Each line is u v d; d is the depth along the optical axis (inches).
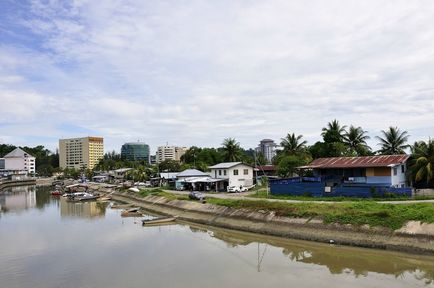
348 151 3324.3
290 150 3745.1
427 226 1396.4
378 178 2325.3
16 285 1207.6
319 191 2363.4
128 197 3954.2
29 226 2341.3
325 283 1131.9
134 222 2465.6
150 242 1788.9
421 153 2378.2
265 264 1358.3
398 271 1210.6
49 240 1879.9
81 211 3127.5
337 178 2522.1
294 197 2377.0
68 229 2199.8
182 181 3764.8
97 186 5940.0
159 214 2864.2
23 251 1649.9
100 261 1455.5
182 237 1910.7
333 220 1667.1
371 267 1266.0
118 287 1154.0
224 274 1250.0
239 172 3462.1
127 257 1505.9
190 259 1456.7
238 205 2215.8
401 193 2044.8
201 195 2758.4
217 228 2164.1
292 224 1804.9
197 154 6018.7
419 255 1342.3
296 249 1567.4
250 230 1971.0
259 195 2645.2
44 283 1218.0
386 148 3198.8
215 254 1529.3
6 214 3002.0
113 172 7524.6
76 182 7308.1
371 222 1549.0
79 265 1408.7
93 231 2118.6
